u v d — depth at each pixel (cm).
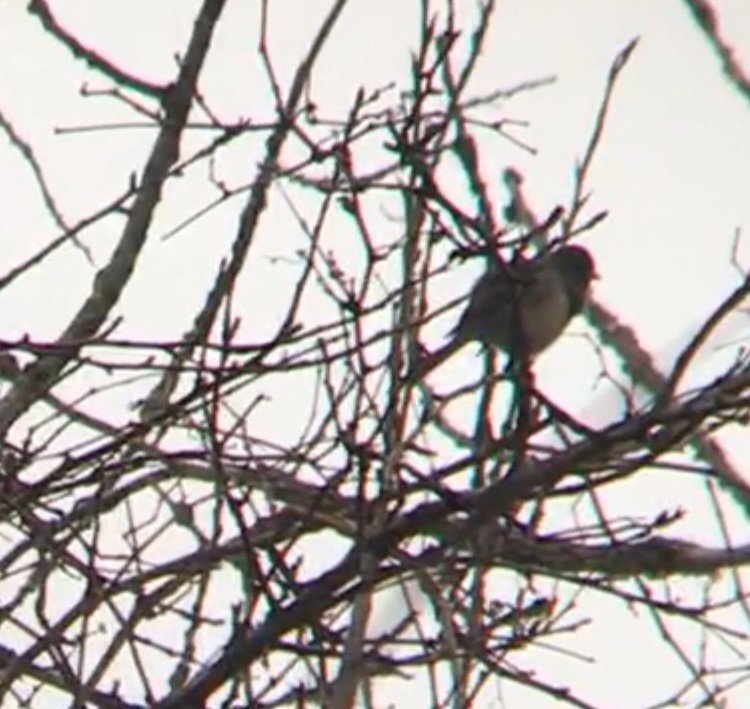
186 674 983
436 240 1019
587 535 998
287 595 959
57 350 1014
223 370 989
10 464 1002
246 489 1005
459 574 996
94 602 958
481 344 1109
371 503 969
